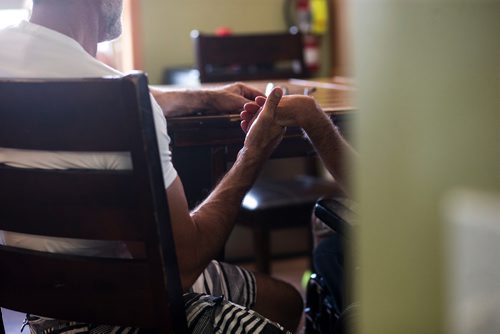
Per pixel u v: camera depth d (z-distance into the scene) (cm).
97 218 103
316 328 154
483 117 53
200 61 279
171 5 420
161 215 101
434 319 55
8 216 108
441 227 54
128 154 105
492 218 50
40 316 114
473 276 52
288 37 290
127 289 105
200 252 115
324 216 129
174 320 104
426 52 55
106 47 333
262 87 218
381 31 58
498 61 53
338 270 145
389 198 59
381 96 58
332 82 242
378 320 61
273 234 305
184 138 142
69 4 118
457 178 54
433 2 55
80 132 99
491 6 53
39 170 104
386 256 60
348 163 127
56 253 109
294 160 313
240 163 122
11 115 103
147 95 97
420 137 56
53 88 98
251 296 139
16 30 117
